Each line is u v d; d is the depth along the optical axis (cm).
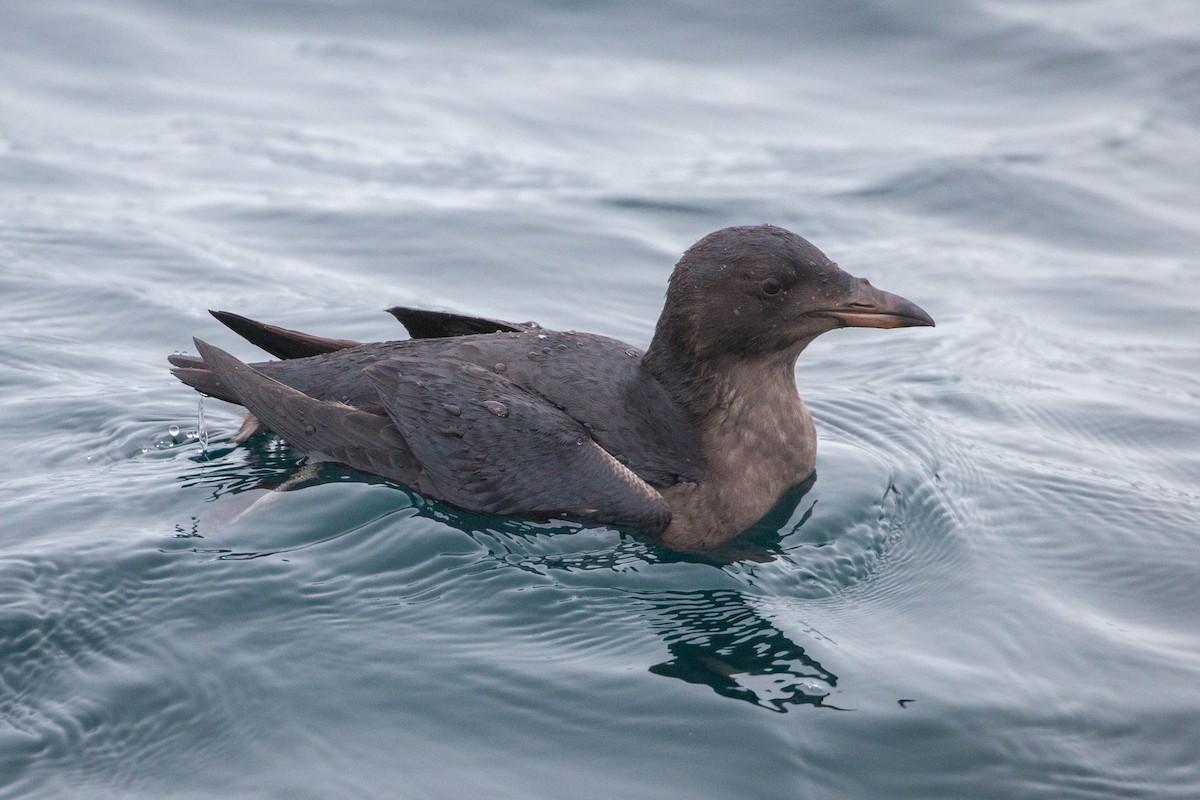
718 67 2259
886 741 784
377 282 1577
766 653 875
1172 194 1866
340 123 2053
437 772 745
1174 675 870
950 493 1138
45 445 1131
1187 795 755
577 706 806
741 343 1050
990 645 899
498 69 2242
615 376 1059
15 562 923
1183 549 1048
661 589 952
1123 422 1295
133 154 1914
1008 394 1357
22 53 2197
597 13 2402
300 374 1099
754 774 749
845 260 1675
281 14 2384
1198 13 2369
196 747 767
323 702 803
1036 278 1650
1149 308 1575
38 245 1593
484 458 999
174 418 1190
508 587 931
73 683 817
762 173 1914
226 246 1644
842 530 1055
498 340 1077
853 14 2377
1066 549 1048
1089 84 2178
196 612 885
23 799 727
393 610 900
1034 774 764
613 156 1977
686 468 1039
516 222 1744
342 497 1020
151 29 2298
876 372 1425
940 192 1858
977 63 2250
